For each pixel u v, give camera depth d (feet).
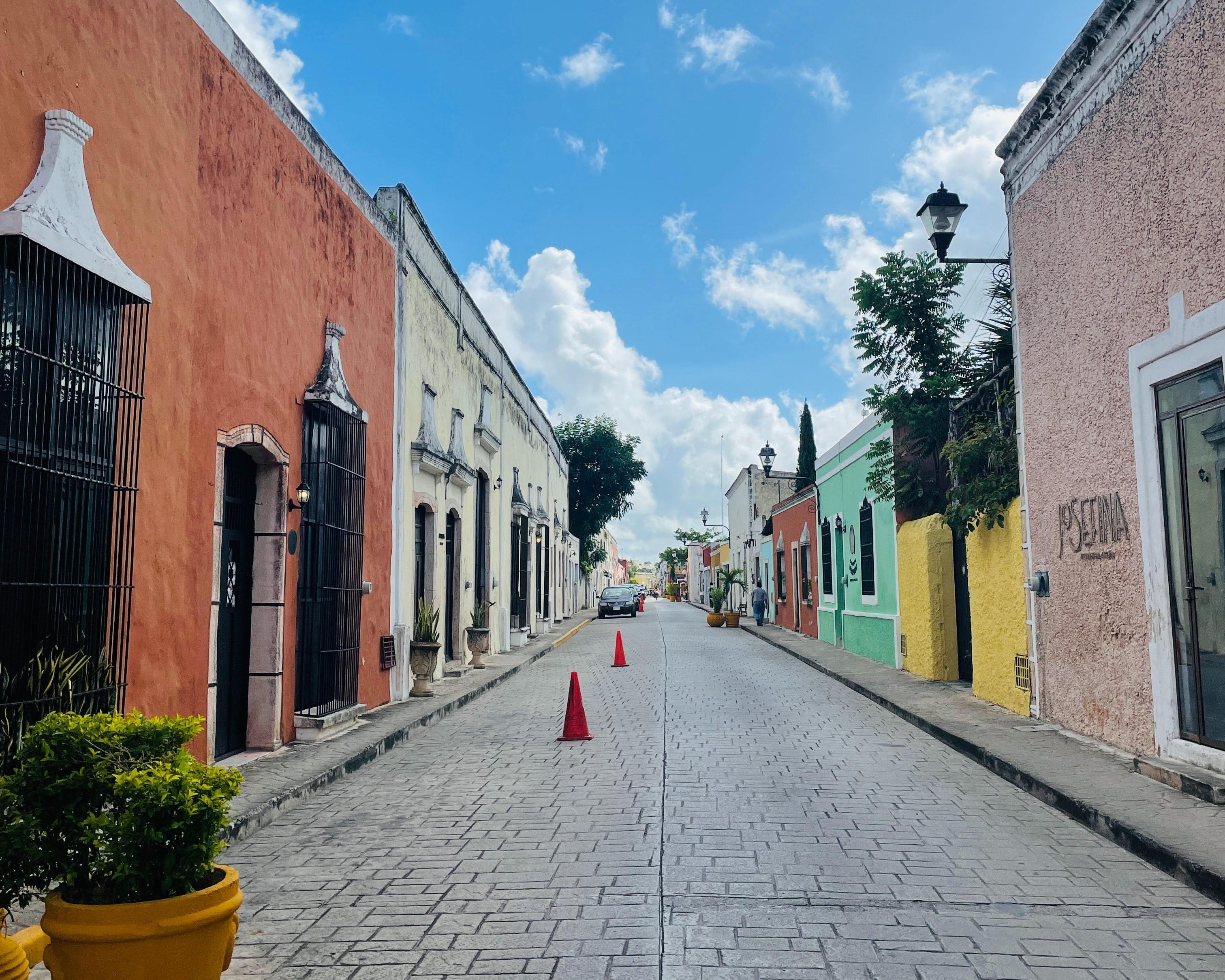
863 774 25.30
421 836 19.97
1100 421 27.48
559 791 23.77
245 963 13.19
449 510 53.57
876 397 48.98
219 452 25.62
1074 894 15.69
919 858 17.70
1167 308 23.71
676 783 24.23
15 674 16.90
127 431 20.63
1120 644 26.66
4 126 17.44
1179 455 23.65
